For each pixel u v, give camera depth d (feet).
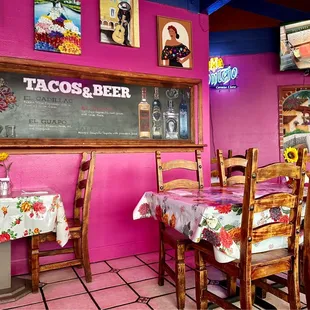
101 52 10.29
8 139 8.96
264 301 6.93
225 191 7.68
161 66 11.31
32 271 7.61
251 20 16.98
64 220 7.67
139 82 10.96
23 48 9.20
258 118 17.04
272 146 16.92
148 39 11.12
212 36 17.29
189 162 8.63
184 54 11.72
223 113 17.24
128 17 10.71
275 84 16.94
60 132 9.69
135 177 10.80
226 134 17.24
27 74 9.28
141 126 10.96
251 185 5.11
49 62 9.46
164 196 7.01
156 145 11.02
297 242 5.76
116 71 10.43
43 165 9.39
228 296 7.17
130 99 10.80
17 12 9.14
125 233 10.59
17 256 8.99
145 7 11.11
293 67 15.83
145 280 8.33
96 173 10.18
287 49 15.87
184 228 6.04
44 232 7.38
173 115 11.56
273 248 6.02
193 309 6.68
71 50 9.75
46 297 7.36
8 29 9.04
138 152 10.87
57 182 9.57
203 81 12.17
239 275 5.37
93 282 8.23
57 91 9.68
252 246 5.82
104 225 10.26
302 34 15.58
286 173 5.40
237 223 5.65
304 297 7.22
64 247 9.65
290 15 16.57
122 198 10.57
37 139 9.32
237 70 16.89
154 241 11.05
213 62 17.06
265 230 5.40
